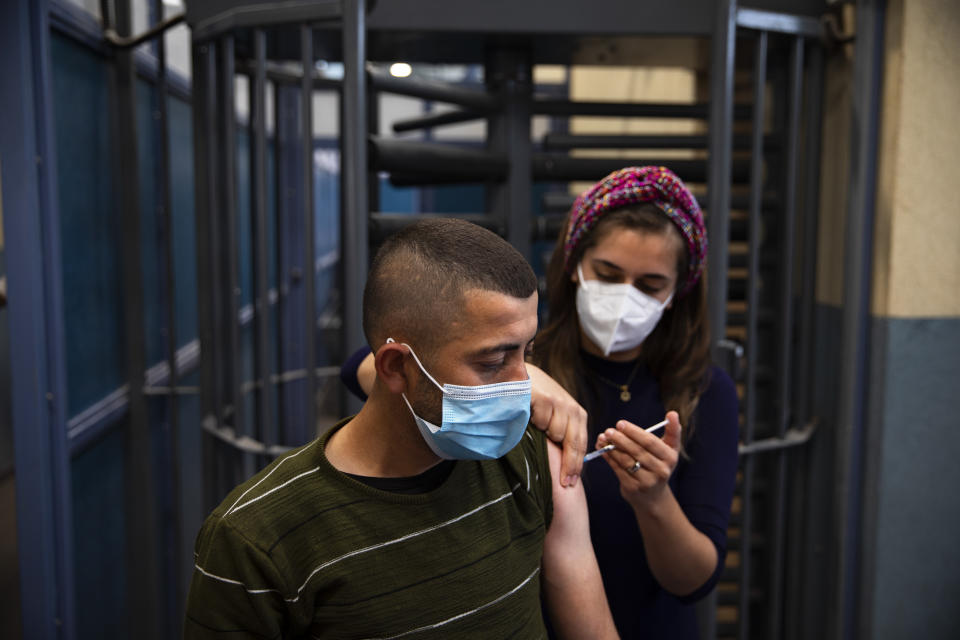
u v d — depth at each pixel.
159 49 2.31
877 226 2.01
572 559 0.87
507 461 0.80
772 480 2.48
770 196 2.47
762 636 2.59
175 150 3.09
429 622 0.70
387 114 7.27
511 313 0.66
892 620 2.10
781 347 2.07
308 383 1.87
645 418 1.14
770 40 2.16
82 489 2.20
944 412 2.04
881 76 1.97
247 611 0.67
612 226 1.07
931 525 2.07
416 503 0.71
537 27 2.07
